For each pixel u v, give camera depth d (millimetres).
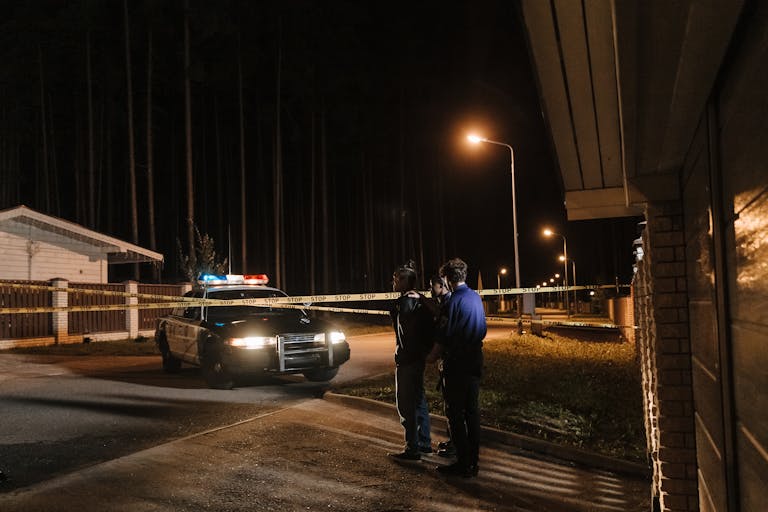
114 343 19781
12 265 19734
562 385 10859
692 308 3906
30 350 17031
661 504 4648
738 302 2068
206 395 9836
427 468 6266
